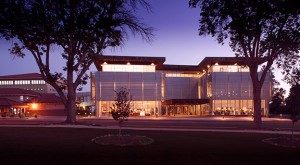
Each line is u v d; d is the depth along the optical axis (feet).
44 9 84.79
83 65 116.67
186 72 322.14
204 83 295.48
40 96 269.23
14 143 61.82
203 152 57.00
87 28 71.56
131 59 277.23
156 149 58.85
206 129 104.17
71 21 73.97
